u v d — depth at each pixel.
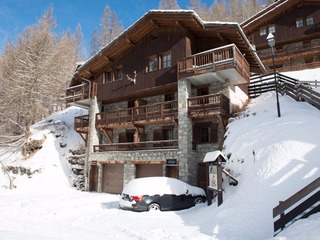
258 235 6.48
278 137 10.34
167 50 18.45
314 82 18.61
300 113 12.45
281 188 7.71
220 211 8.48
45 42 30.69
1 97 29.72
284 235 5.43
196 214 9.64
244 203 7.96
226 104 16.20
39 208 11.98
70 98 23.83
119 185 18.94
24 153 23.94
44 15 36.56
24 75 28.28
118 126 20.33
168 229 7.78
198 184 16.30
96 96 22.22
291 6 31.00
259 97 19.61
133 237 7.25
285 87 17.50
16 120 29.42
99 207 12.30
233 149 12.56
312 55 28.58
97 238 7.00
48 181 20.64
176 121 17.19
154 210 10.92
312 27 29.59
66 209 11.66
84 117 24.58
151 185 11.36
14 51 33.38
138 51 20.20
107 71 22.27
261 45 32.34
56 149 23.89
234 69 15.28
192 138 16.64
